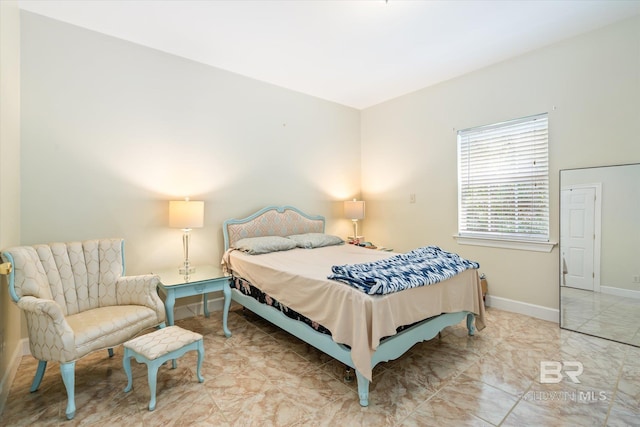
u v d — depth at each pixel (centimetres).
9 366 197
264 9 243
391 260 247
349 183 484
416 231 421
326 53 314
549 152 303
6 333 193
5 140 200
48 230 254
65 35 260
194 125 332
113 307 223
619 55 262
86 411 174
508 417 166
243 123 370
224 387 197
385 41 291
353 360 177
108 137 281
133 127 295
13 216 219
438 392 190
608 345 252
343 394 189
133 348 181
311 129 436
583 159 283
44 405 180
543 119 310
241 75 366
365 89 413
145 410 175
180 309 324
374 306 175
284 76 372
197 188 336
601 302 269
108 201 282
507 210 338
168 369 219
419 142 415
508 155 335
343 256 313
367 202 489
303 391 192
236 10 244
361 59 327
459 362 226
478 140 359
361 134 499
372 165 480
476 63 338
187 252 301
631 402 178
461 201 378
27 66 244
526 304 322
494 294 346
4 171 197
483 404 178
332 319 196
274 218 389
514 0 232
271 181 397
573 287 286
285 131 409
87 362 231
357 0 231
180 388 196
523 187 325
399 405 177
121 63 287
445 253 278
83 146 269
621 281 261
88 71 271
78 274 222
